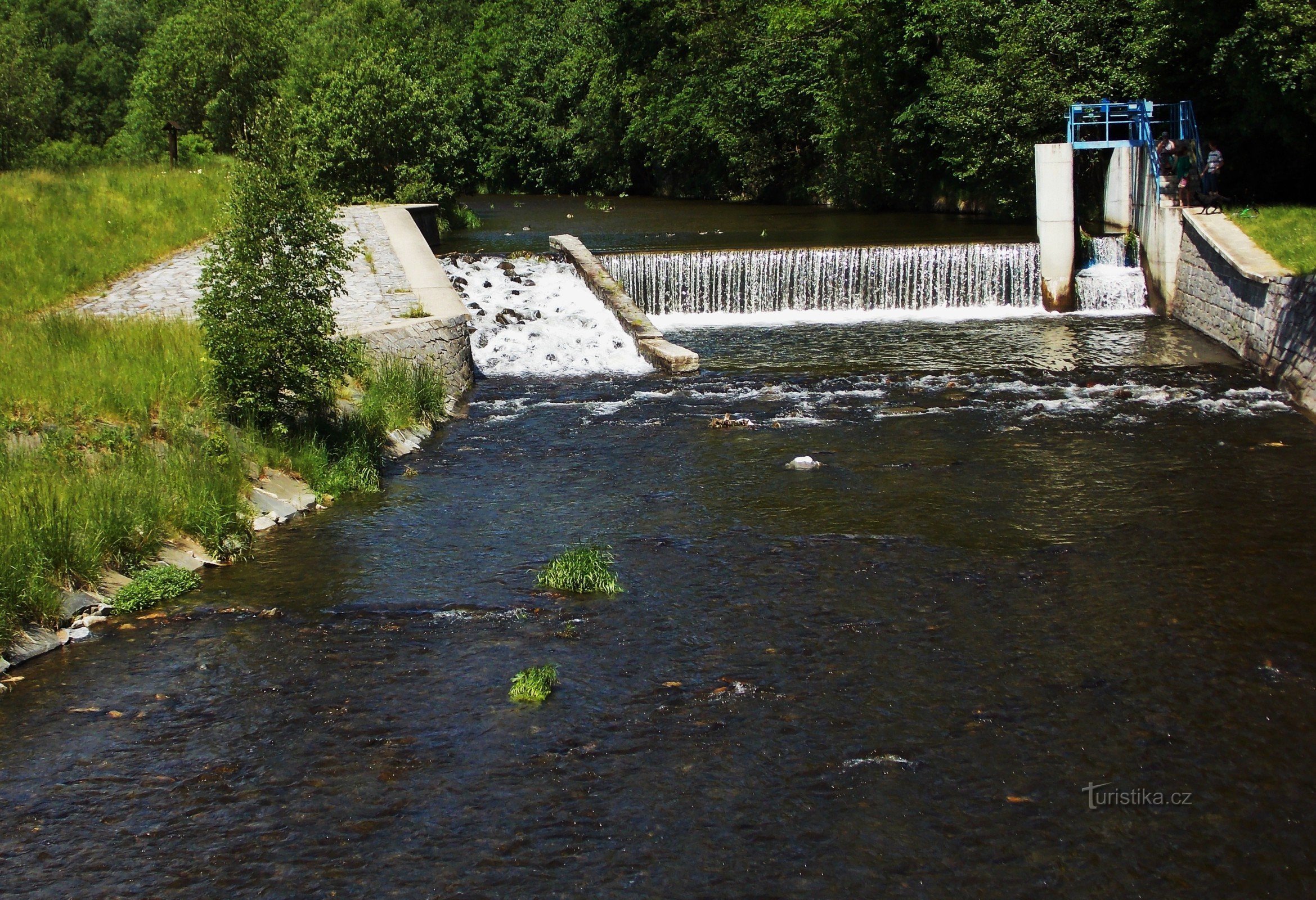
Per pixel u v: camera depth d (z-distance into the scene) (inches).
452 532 544.7
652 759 347.3
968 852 304.0
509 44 2930.6
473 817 319.3
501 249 1320.1
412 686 393.1
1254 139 1234.0
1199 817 318.3
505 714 373.4
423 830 313.4
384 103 1544.0
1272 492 587.8
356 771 341.7
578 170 2699.3
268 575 493.0
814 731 361.7
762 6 2084.2
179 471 531.2
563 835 311.3
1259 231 970.1
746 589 472.1
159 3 3405.5
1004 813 320.5
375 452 651.5
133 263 1010.1
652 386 846.5
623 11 2413.9
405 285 936.9
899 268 1125.1
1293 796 327.3
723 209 1908.2
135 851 304.2
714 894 287.7
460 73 2920.8
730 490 602.9
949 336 999.6
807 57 1972.2
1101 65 1373.0
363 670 404.2
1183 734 359.3
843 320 1092.5
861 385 832.9
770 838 309.9
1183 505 569.9
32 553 439.5
